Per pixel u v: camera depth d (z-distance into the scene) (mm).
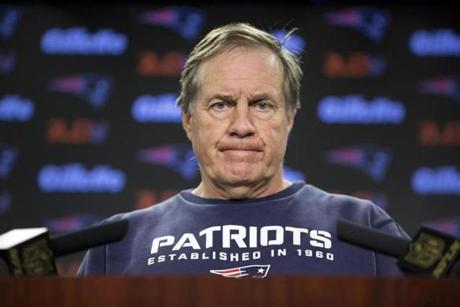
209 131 2666
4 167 5734
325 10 5820
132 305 1543
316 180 5734
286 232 2637
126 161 5750
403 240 1943
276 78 2668
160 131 5770
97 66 5793
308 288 1538
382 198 5727
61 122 5766
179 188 5742
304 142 5754
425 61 5785
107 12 5828
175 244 2641
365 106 5766
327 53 5793
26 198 5727
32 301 1550
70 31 5809
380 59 5789
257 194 2740
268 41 2705
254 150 2662
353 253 2590
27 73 5773
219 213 2697
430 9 5820
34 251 1880
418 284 1540
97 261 2703
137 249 2680
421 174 5730
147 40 5816
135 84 5793
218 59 2662
